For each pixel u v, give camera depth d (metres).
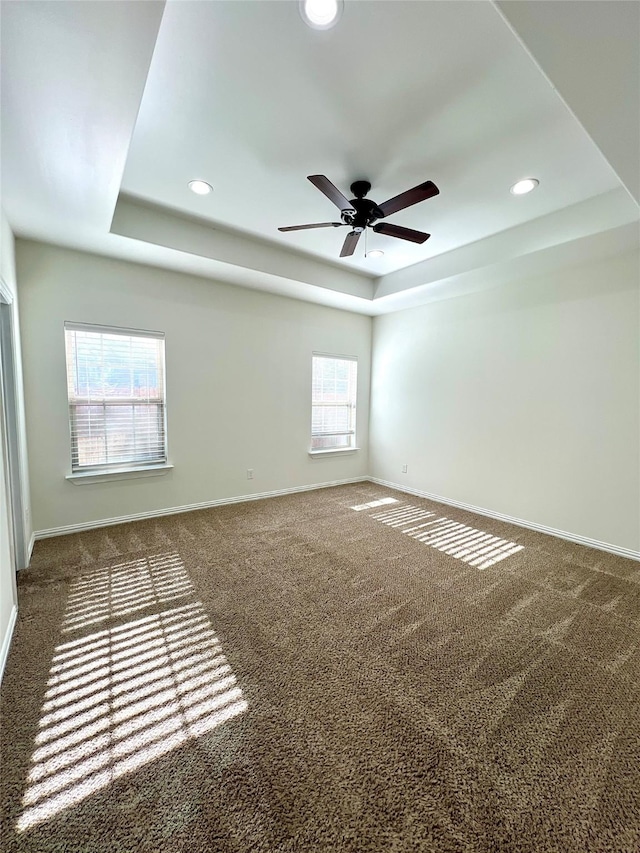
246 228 3.42
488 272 3.70
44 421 3.29
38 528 3.33
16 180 2.13
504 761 1.39
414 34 1.54
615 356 3.26
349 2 1.40
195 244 3.35
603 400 3.34
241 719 1.56
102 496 3.66
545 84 1.78
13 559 2.23
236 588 2.61
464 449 4.49
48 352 3.26
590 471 3.44
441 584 2.72
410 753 1.42
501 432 4.12
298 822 1.19
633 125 1.60
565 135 2.14
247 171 2.53
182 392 4.02
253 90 1.83
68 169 2.02
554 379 3.66
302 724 1.54
